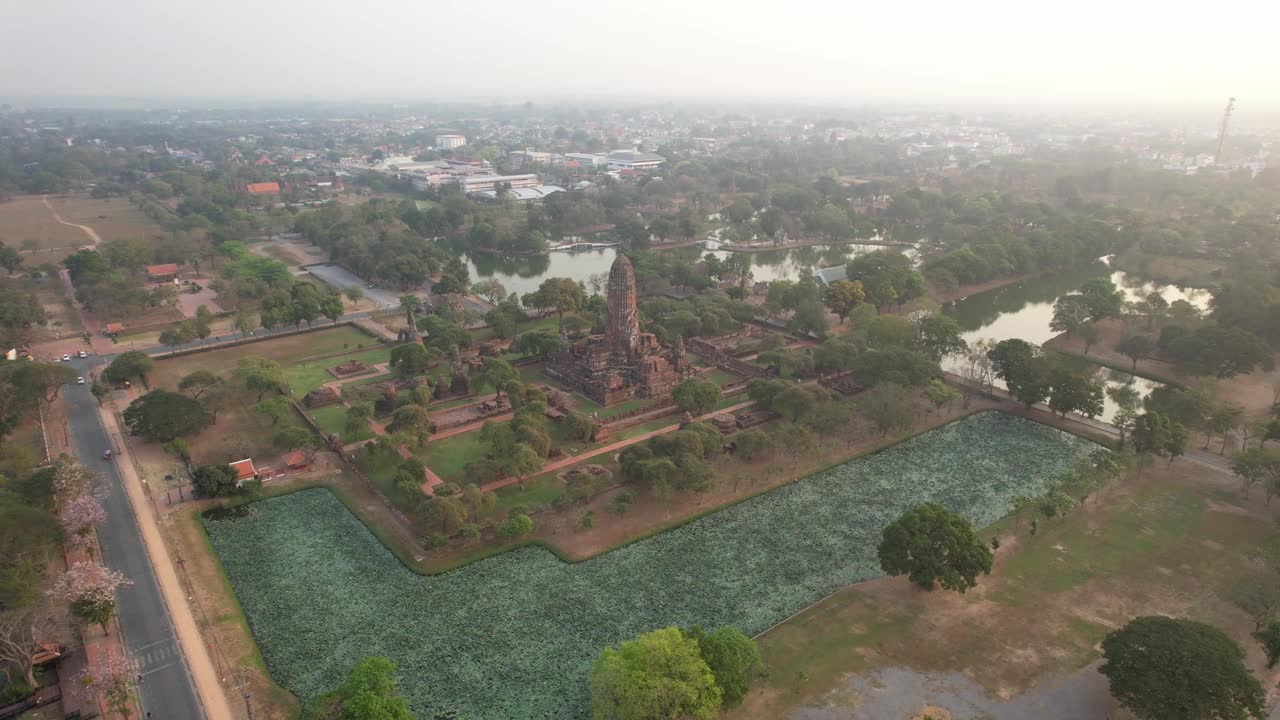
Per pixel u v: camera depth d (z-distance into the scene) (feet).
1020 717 306.35
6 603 326.44
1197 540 431.02
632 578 403.54
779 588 396.57
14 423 553.23
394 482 476.13
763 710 310.04
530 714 314.35
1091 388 580.71
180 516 457.27
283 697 319.27
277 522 458.09
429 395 627.05
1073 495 464.24
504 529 424.05
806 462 529.86
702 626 366.22
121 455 534.78
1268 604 362.33
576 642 355.97
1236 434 569.64
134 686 322.96
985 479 510.58
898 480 508.94
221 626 361.92
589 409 624.59
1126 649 304.50
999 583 394.73
